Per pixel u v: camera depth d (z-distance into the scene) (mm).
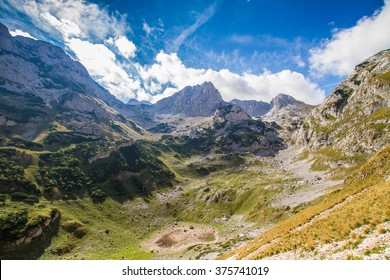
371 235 21078
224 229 160625
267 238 42562
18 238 125500
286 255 27453
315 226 30656
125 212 198750
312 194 146875
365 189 38875
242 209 184750
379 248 18453
